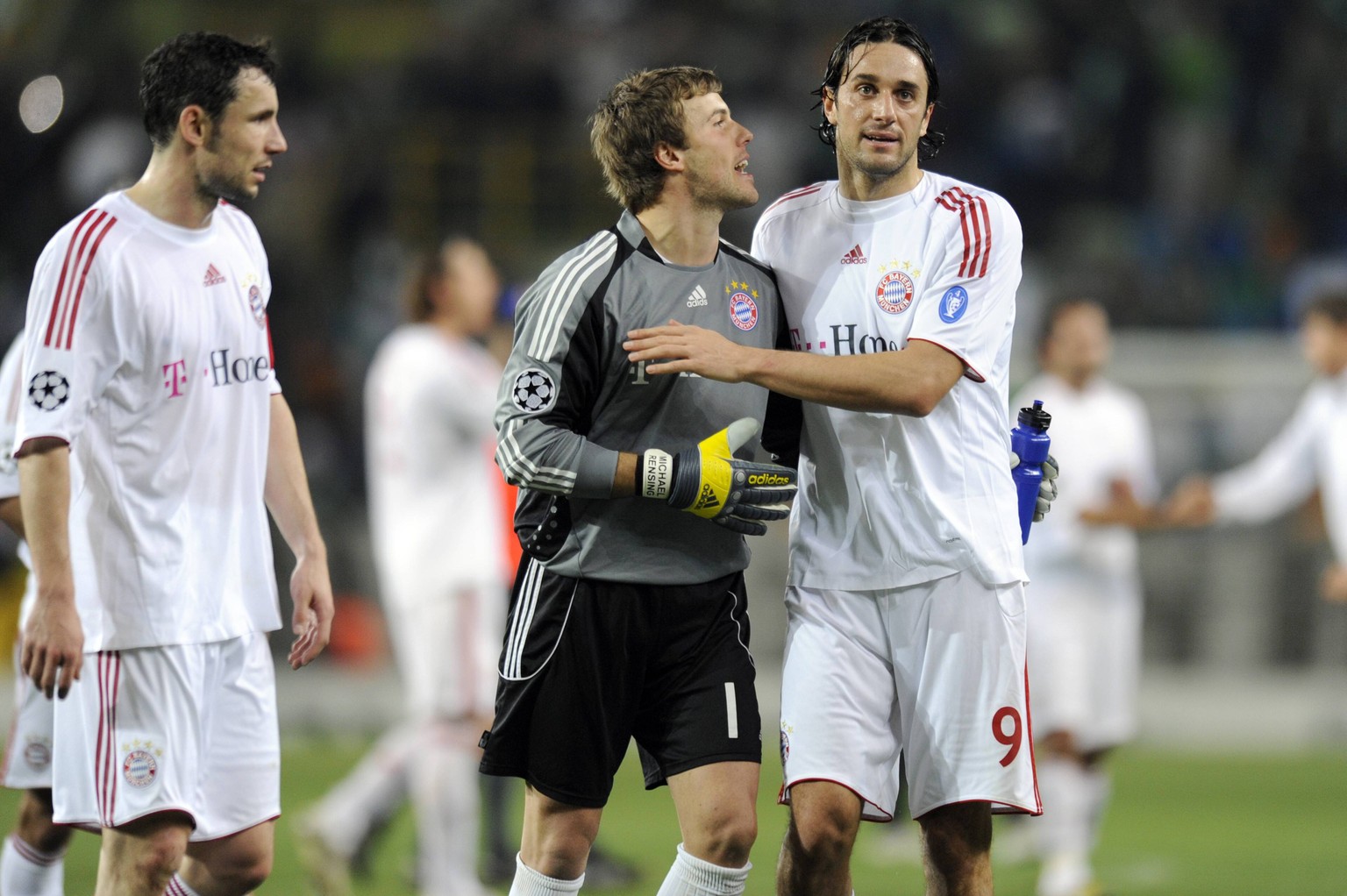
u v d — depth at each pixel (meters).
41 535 13.43
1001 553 14.05
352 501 50.69
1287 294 58.91
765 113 61.06
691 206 13.73
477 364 22.20
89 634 13.92
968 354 13.66
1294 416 40.94
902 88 13.76
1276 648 42.28
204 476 14.43
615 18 64.19
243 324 14.73
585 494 13.16
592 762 13.77
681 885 13.62
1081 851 23.47
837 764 14.01
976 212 13.90
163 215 14.20
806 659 14.30
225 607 14.54
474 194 63.34
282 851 26.09
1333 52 63.56
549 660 13.69
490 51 63.69
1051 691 24.11
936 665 14.03
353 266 60.03
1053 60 62.81
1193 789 33.59
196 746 14.24
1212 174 61.91
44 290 13.67
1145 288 58.44
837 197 14.41
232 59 14.02
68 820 14.08
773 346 14.40
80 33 60.53
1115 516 24.30
